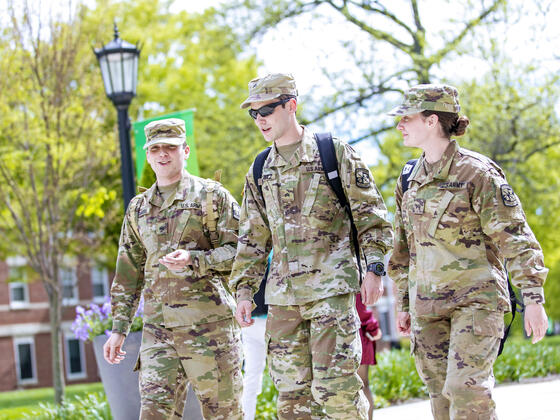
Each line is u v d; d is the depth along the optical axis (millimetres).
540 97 18125
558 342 25688
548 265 22422
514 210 4258
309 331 4531
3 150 15617
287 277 4523
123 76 9750
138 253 5523
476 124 18094
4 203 17172
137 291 5562
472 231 4391
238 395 5277
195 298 5148
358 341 4457
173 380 5129
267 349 4652
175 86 20312
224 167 19734
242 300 4762
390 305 40500
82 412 9734
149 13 21047
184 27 21328
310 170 4562
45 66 15656
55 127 15945
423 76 17797
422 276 4488
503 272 4473
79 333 7738
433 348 4539
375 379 10516
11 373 35906
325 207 4543
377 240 4477
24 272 26922
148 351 5188
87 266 23031
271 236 4859
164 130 5340
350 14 18688
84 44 16125
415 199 4523
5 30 15500
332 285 4426
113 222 18734
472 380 4184
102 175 17047
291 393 4559
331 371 4344
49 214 16203
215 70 20859
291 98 4621
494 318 4285
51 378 36719
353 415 4379
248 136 20156
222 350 5191
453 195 4383
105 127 16922
